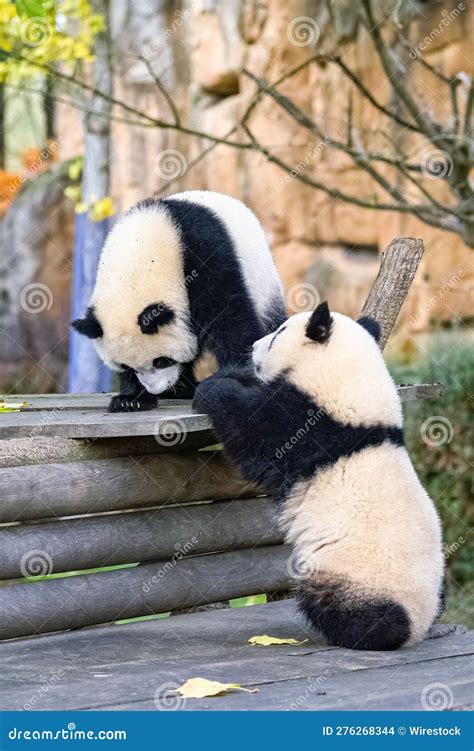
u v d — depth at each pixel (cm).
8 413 498
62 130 1544
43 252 1438
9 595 422
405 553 390
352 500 397
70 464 448
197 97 1411
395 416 416
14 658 399
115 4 1411
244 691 340
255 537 511
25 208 1441
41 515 437
